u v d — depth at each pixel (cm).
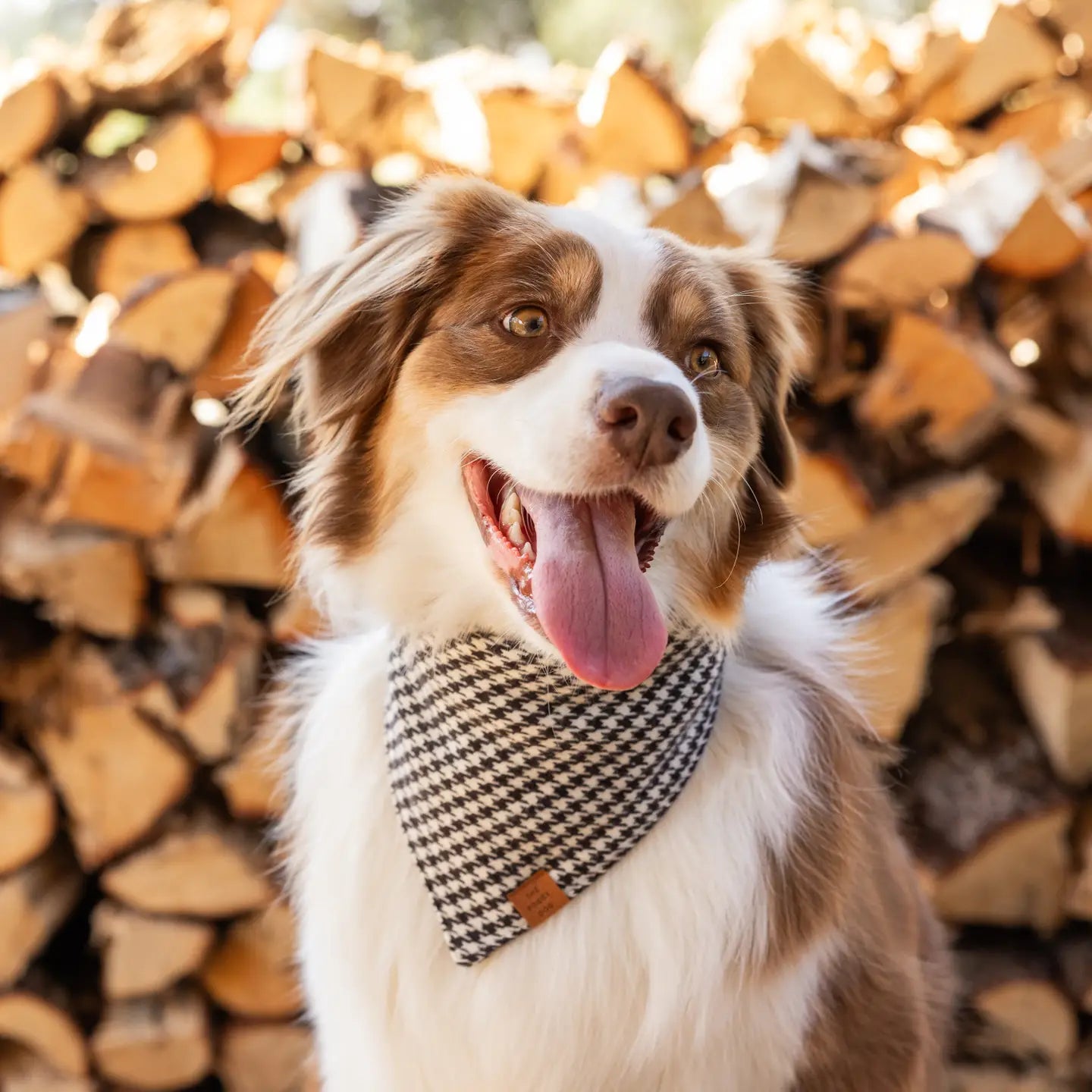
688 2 546
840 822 191
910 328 264
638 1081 181
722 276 198
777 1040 181
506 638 185
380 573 191
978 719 302
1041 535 304
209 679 271
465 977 187
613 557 173
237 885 282
